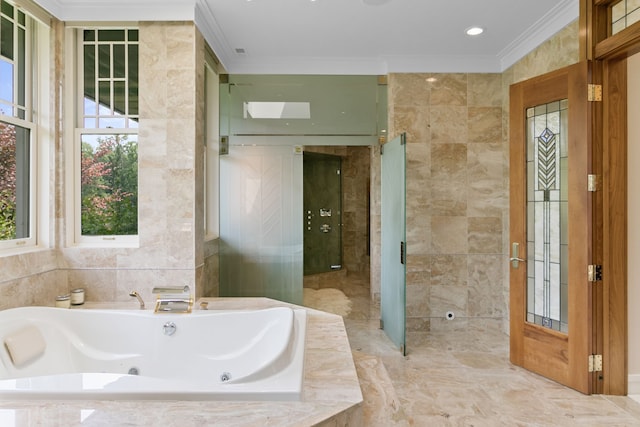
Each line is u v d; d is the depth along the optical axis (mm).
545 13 2939
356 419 1409
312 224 6750
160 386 1432
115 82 2889
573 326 2559
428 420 2227
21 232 2564
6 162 2434
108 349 2338
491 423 2195
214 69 3549
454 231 3840
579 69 2500
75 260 2750
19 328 2066
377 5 2820
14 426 1207
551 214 2783
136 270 2773
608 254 2469
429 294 3852
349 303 5000
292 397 1408
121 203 2891
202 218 2965
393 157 3488
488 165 3828
